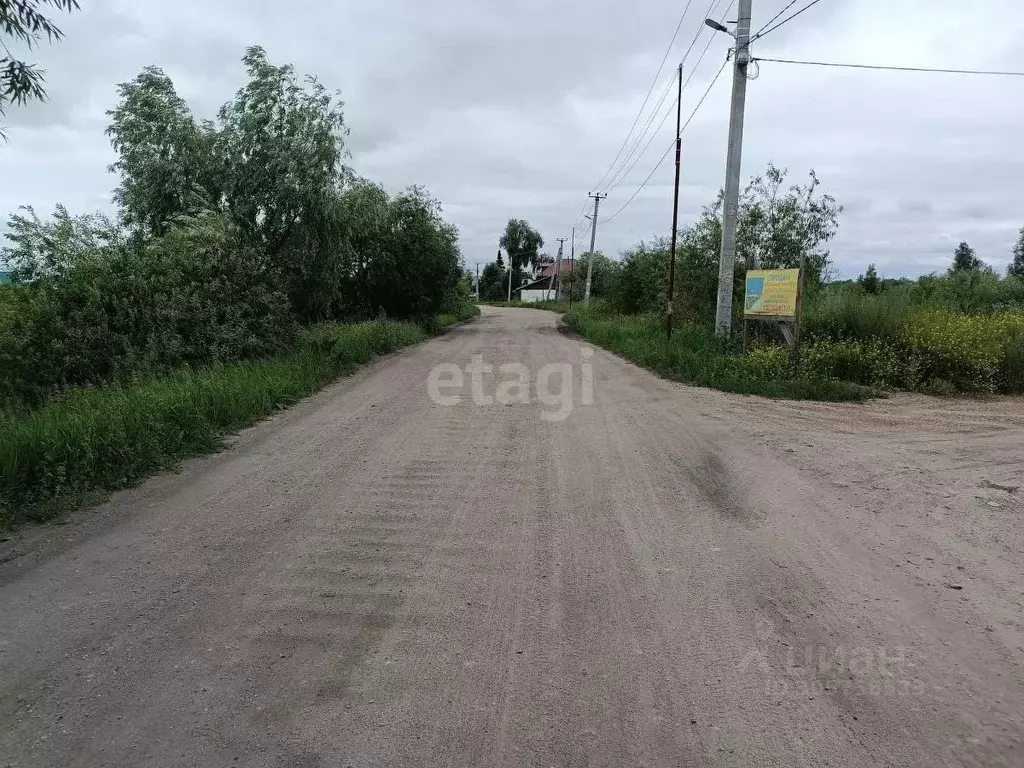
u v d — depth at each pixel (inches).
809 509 212.5
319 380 476.1
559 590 160.2
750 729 110.3
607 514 210.7
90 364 415.8
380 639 138.7
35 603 154.1
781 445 292.5
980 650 132.6
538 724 112.2
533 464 267.9
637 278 1259.2
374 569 171.8
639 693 120.3
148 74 709.3
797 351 480.7
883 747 105.6
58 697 119.6
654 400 408.5
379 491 234.1
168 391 328.5
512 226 3865.7
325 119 753.0
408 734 109.8
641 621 145.6
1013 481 238.8
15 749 106.1
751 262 533.6
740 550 182.1
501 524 202.8
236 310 496.1
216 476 252.1
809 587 160.2
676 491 232.4
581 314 1406.3
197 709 116.0
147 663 130.0
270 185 726.5
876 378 450.3
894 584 161.0
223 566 173.5
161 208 725.9
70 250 455.8
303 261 753.6
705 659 130.8
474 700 118.6
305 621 145.9
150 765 102.7
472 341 887.7
